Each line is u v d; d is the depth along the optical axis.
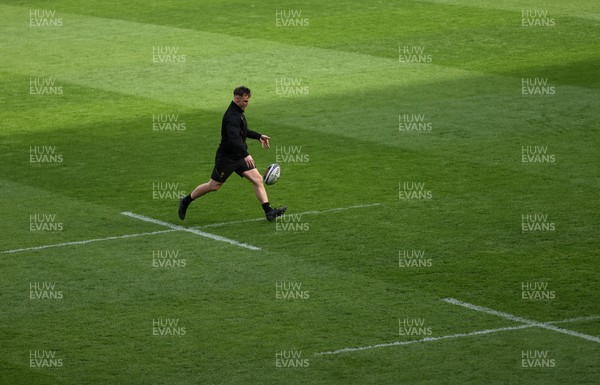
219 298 47.91
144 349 43.03
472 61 92.12
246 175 57.44
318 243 54.50
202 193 57.84
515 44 97.12
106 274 50.97
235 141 56.56
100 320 45.81
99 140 74.19
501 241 54.09
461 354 41.94
